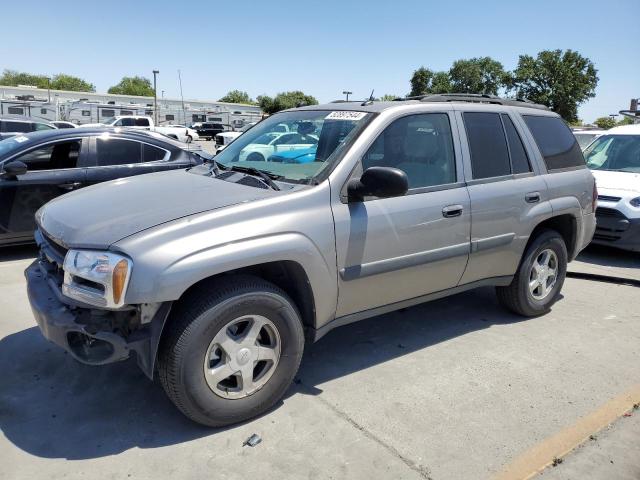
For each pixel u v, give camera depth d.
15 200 6.17
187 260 2.67
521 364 3.96
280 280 3.29
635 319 4.97
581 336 4.52
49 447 2.83
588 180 5.07
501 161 4.29
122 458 2.75
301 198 3.12
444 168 3.89
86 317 2.74
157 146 7.23
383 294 3.63
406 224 3.55
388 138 3.58
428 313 4.93
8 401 3.24
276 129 4.14
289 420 3.13
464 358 4.02
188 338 2.75
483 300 5.33
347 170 3.33
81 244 2.75
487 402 3.40
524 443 2.99
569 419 3.24
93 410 3.17
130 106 43.38
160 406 3.23
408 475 2.70
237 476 2.65
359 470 2.72
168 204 3.03
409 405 3.34
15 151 6.31
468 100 4.40
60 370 3.62
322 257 3.17
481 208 4.01
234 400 2.99
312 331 3.35
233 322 2.89
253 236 2.88
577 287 5.96
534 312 4.83
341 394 3.45
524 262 4.58
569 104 58.91
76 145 6.67
